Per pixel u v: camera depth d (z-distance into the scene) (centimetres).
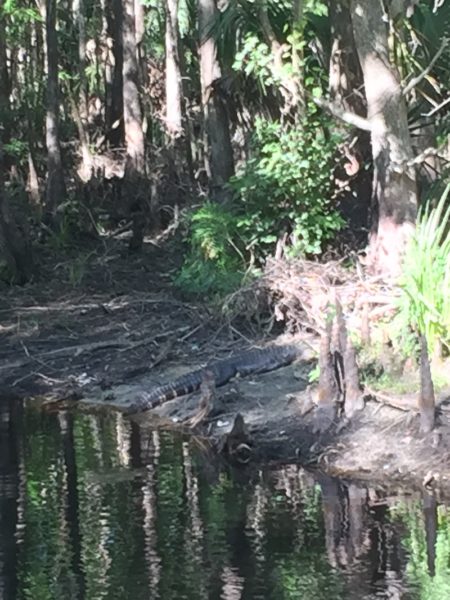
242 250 1438
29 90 2758
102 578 654
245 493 836
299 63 1345
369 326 1085
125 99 2323
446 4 1315
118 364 1326
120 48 2769
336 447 927
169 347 1323
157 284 1731
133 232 2044
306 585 639
